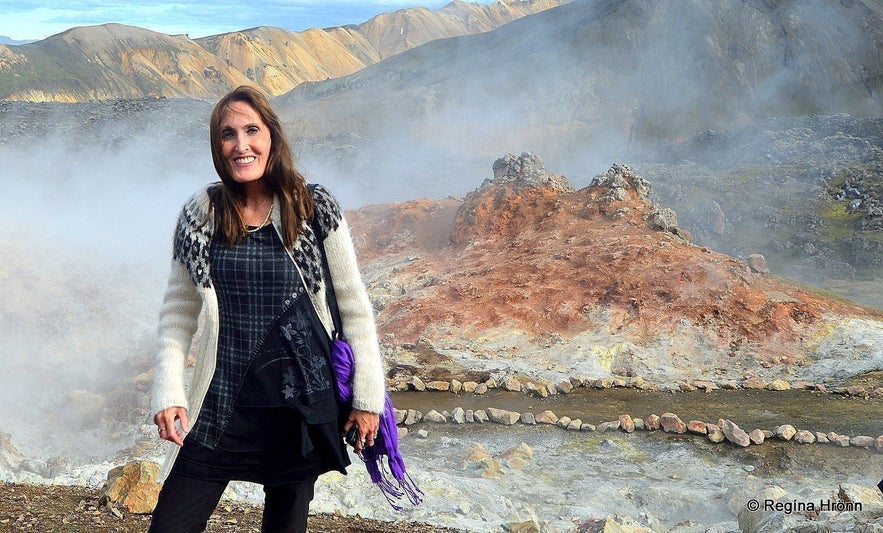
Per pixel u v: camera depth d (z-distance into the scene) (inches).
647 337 804.0
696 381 701.9
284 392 119.4
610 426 561.3
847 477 478.0
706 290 855.7
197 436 120.2
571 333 822.5
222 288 120.1
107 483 228.1
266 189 122.9
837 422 578.9
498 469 466.3
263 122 120.7
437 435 550.3
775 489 316.2
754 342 784.9
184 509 119.0
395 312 912.3
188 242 120.0
